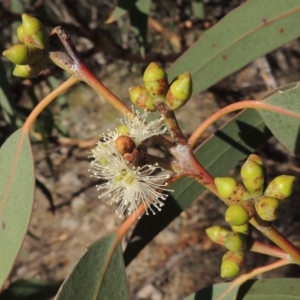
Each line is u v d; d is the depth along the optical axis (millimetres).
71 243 458
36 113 118
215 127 374
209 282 385
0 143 259
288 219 358
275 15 146
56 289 169
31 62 106
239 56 149
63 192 491
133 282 406
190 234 423
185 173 105
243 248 109
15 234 117
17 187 120
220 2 286
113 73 468
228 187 99
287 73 362
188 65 152
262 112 116
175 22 321
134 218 109
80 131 526
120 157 104
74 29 218
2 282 113
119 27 310
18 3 244
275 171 325
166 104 102
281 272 347
